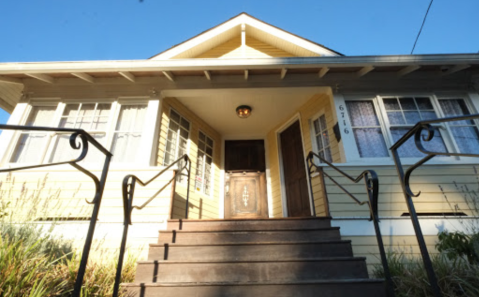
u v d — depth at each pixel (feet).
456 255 7.75
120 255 6.07
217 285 6.24
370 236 9.62
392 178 11.02
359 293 6.02
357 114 13.44
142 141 12.36
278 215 16.96
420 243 4.67
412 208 4.88
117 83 13.97
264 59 12.83
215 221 9.20
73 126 13.05
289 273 6.80
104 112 13.52
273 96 15.51
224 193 18.33
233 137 20.22
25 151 12.47
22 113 13.15
